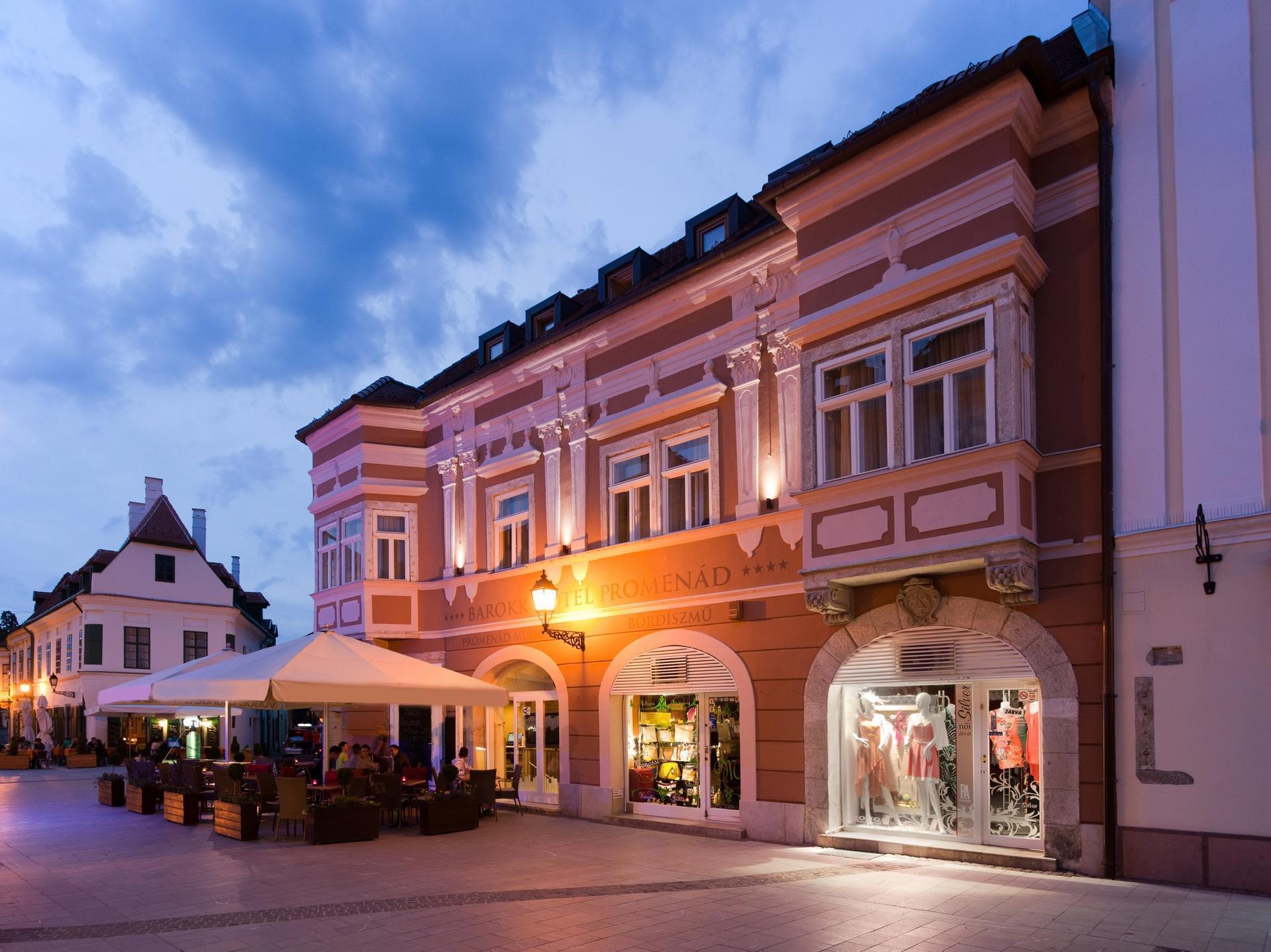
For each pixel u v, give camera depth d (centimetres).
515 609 1747
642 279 1755
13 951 709
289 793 1326
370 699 1283
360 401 1989
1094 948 675
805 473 1173
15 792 2241
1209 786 874
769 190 1236
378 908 845
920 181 1100
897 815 1161
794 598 1266
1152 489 948
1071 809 956
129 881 992
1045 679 991
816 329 1172
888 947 695
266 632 5272
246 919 809
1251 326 911
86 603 3819
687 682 1406
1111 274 1007
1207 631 893
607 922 786
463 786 1464
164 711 2406
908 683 1123
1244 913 765
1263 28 945
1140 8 1027
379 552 1959
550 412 1722
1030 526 995
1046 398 1038
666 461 1504
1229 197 941
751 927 758
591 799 1528
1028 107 1030
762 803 1263
